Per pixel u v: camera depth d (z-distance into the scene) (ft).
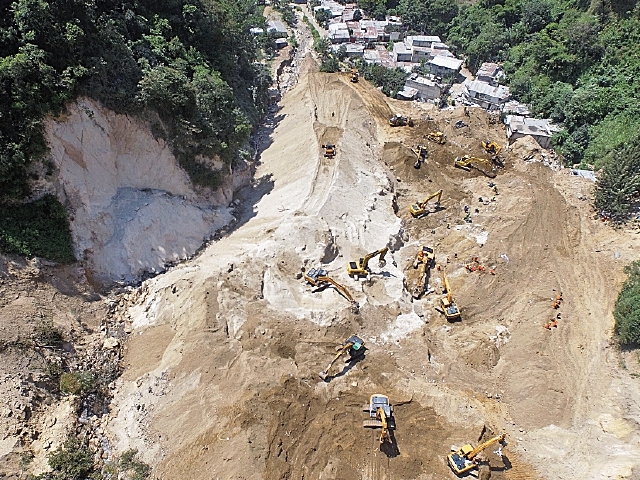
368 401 95.50
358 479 83.87
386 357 105.50
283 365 98.94
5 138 98.22
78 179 110.22
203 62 153.38
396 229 140.36
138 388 93.04
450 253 137.90
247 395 91.97
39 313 94.38
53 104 103.71
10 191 99.76
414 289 126.52
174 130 126.21
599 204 151.53
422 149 174.19
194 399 91.35
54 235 104.27
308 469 84.17
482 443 91.09
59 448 79.10
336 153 154.61
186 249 125.29
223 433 86.02
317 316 109.40
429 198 150.10
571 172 171.53
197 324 102.42
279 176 156.04
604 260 135.33
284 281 116.16
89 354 96.43
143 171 124.57
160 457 83.25
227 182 142.72
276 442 86.12
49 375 87.35
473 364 107.86
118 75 116.98
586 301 123.13
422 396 97.81
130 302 110.93
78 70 107.45
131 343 102.12
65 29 106.93
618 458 86.99
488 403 100.27
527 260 135.23
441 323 118.11
